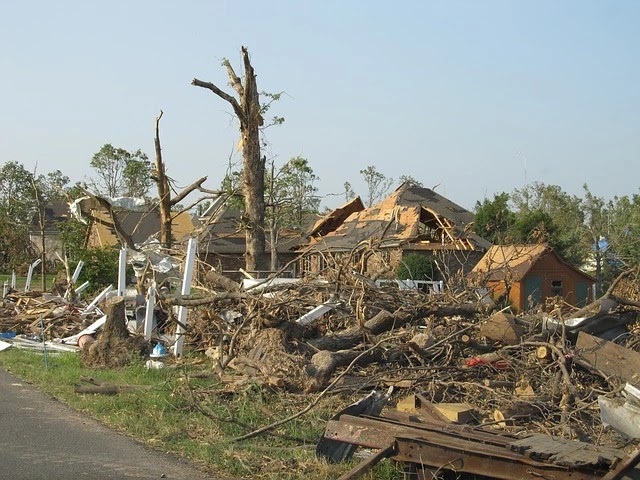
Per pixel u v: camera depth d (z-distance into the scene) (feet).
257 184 75.87
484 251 83.87
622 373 30.71
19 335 59.31
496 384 31.19
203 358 43.34
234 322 42.09
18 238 166.40
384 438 20.16
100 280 91.50
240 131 75.77
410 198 104.42
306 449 23.71
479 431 20.94
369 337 35.83
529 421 27.61
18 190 191.93
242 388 31.50
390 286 44.50
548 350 32.12
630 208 119.96
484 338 37.96
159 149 74.79
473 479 19.02
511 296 73.77
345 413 21.83
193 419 28.35
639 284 48.65
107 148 170.71
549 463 16.99
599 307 39.11
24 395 34.53
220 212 76.69
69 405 32.12
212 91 72.08
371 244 44.68
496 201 106.01
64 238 128.26
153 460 23.26
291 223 145.69
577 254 105.91
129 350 42.34
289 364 32.78
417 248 83.30
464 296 43.01
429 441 18.86
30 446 24.91
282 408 29.63
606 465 16.61
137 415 29.45
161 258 56.44
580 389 29.66
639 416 21.70
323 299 41.42
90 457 23.56
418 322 42.04
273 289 41.83
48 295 75.41
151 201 87.30
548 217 106.63
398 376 33.24
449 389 31.76
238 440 25.04
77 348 50.75
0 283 135.64
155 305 49.70
